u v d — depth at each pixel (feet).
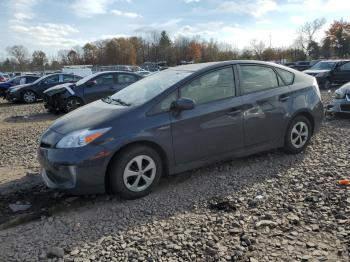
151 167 14.51
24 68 269.23
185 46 285.84
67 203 14.19
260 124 17.26
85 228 12.21
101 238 11.50
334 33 259.39
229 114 16.14
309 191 14.38
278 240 10.96
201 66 16.63
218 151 16.12
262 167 17.39
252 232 11.46
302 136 19.27
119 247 10.94
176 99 15.03
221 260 10.09
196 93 15.61
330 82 60.13
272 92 17.78
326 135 23.43
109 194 14.78
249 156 19.04
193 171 17.20
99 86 41.52
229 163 18.12
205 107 15.57
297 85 18.98
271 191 14.56
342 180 15.11
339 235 11.06
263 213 12.72
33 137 28.09
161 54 291.17
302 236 11.13
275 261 9.93
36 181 16.84
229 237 11.25
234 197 14.14
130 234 11.67
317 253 10.21
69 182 13.52
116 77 42.52
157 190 15.15
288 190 14.60
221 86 16.34
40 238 11.69
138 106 14.48
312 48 233.35
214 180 16.01
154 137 14.24
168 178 16.44
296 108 18.51
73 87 40.96
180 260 10.17
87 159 13.21
